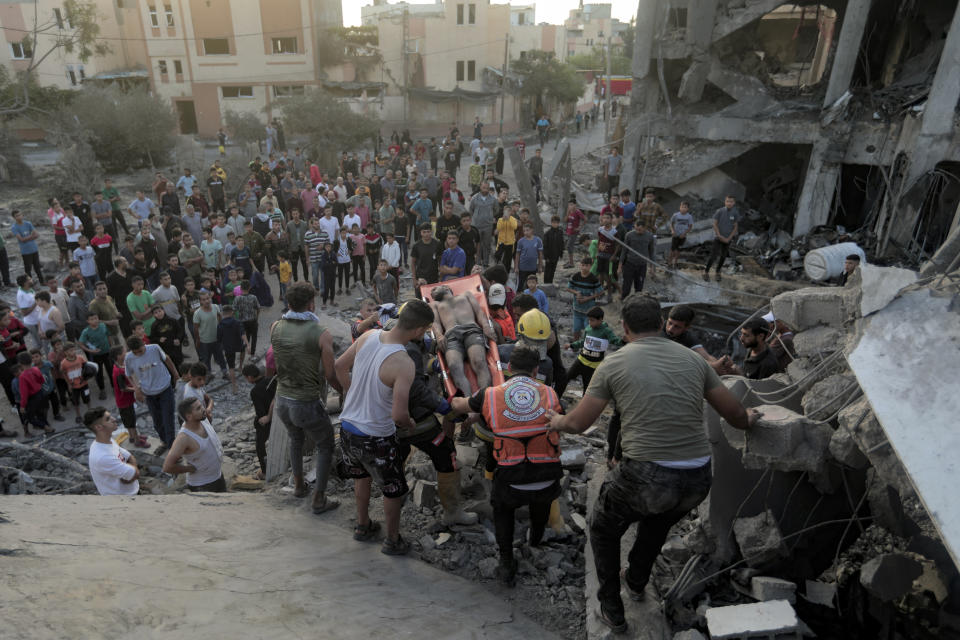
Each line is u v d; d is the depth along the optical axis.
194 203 18.05
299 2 38.22
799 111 15.56
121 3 41.03
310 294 4.31
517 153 16.56
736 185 17.45
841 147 14.77
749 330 4.77
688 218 14.26
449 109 42.97
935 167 13.15
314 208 18.02
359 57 41.62
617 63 58.72
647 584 3.67
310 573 3.38
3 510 3.47
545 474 3.58
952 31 12.39
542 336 5.31
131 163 31.31
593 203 19.38
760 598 3.48
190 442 6.13
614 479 3.05
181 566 2.98
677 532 4.18
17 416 10.25
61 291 11.88
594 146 39.31
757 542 3.57
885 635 3.39
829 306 3.71
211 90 39.41
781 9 23.16
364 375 3.67
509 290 7.38
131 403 9.13
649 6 16.03
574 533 4.32
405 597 3.34
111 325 10.74
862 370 2.63
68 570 2.56
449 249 11.80
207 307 10.67
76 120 29.39
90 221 16.64
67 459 8.50
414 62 42.50
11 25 37.06
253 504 4.71
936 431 2.25
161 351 8.84
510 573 3.75
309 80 39.88
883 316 2.88
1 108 31.98
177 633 2.21
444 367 5.04
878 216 14.84
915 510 3.25
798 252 14.90
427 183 19.73
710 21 15.48
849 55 14.26
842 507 3.83
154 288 13.30
